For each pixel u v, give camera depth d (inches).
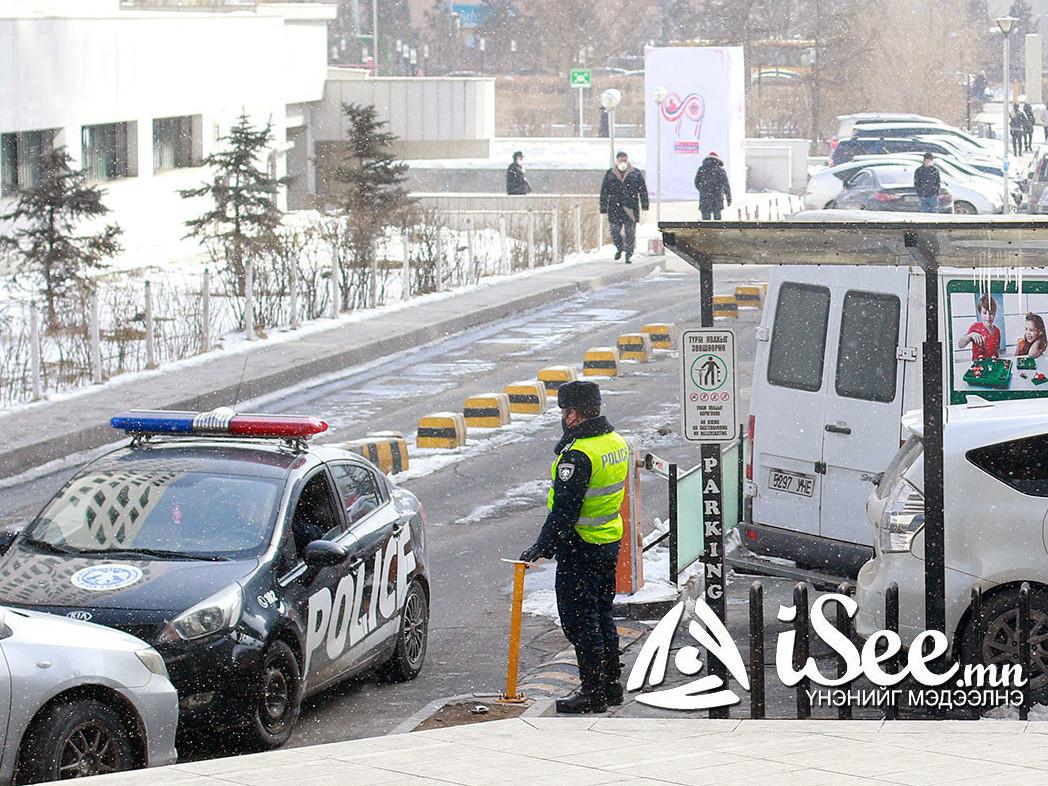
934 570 920.9
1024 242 874.1
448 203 4749.0
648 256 4133.9
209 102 4530.0
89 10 4284.0
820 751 760.3
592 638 965.2
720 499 954.7
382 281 3449.8
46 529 1003.3
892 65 7623.0
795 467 1267.2
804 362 1261.1
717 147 4874.5
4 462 1841.8
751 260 957.2
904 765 709.3
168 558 962.7
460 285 3531.0
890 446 1214.3
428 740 829.2
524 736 837.2
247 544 976.3
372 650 1065.5
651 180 4928.6
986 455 945.5
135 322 2738.7
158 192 4175.7
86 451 1983.3
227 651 896.3
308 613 975.0
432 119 5836.6
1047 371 1211.2
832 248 921.5
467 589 1366.9
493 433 2085.4
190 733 896.3
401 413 2224.4
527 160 5831.7
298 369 2491.4
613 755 762.2
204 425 1084.5
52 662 762.8
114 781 692.7
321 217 3934.5
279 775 706.2
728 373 938.7
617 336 2925.7
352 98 5782.5
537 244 4055.1
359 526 1077.1
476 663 1155.9
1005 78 4222.4
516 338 2942.9
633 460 1254.3
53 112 3646.7
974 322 1211.2
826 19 7682.1
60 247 2824.8
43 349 2568.9
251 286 2765.7
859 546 1222.9
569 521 942.4
